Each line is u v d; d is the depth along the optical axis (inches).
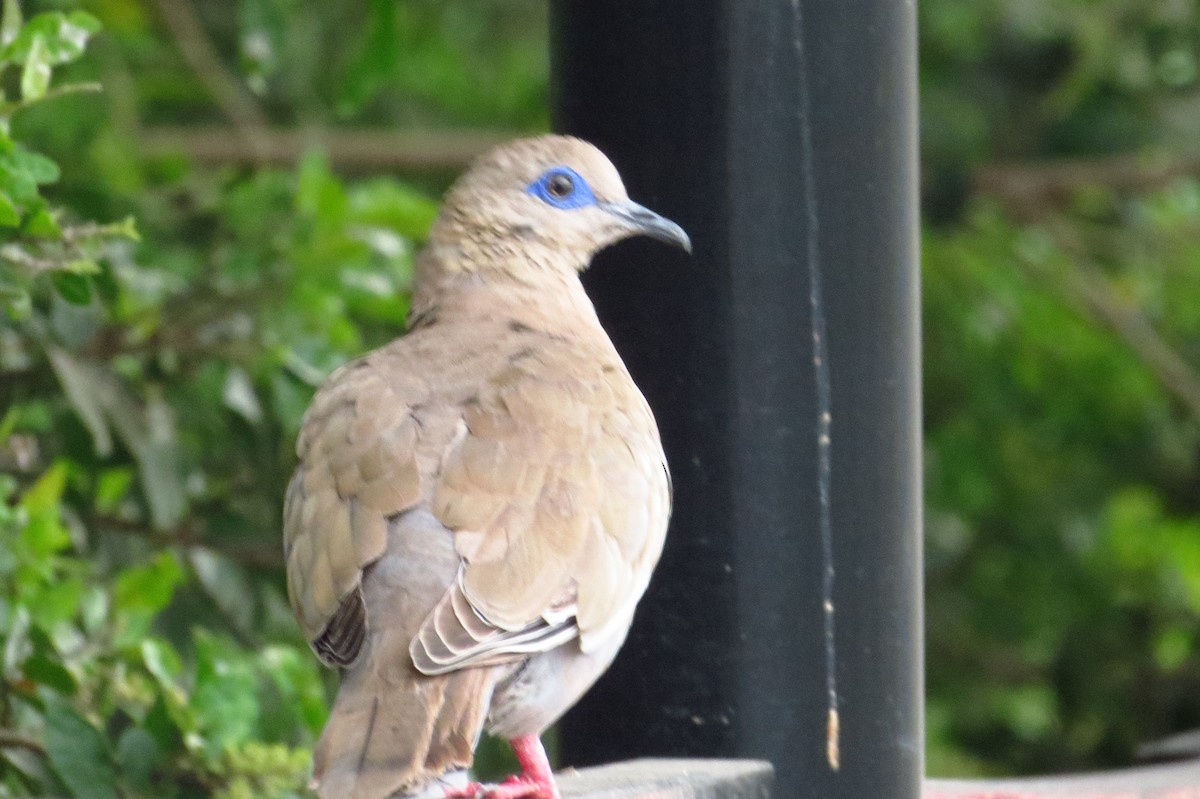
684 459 392.5
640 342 400.2
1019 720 842.2
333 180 492.4
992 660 860.0
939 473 844.0
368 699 299.7
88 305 402.3
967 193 845.2
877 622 390.9
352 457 335.3
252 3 499.2
